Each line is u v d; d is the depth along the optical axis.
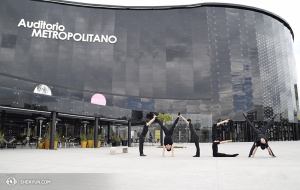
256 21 37.84
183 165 8.18
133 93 33.00
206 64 34.38
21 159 10.61
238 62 35.28
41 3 32.88
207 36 35.31
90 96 29.56
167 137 12.10
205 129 32.34
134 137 29.14
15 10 31.44
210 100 33.31
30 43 31.08
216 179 5.52
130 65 33.84
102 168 7.59
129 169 7.33
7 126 26.14
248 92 34.66
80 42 33.25
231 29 36.28
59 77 31.34
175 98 33.06
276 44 39.03
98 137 23.72
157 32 35.28
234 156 11.20
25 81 22.08
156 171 6.86
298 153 12.95
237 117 33.44
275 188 4.57
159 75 33.75
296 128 38.78
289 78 39.75
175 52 34.69
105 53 33.69
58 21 33.06
